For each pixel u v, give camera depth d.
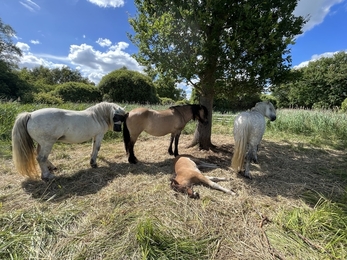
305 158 4.47
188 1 3.85
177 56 3.87
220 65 4.01
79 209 2.31
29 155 2.96
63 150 4.71
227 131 7.54
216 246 1.80
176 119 4.15
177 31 3.67
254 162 4.14
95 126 3.54
